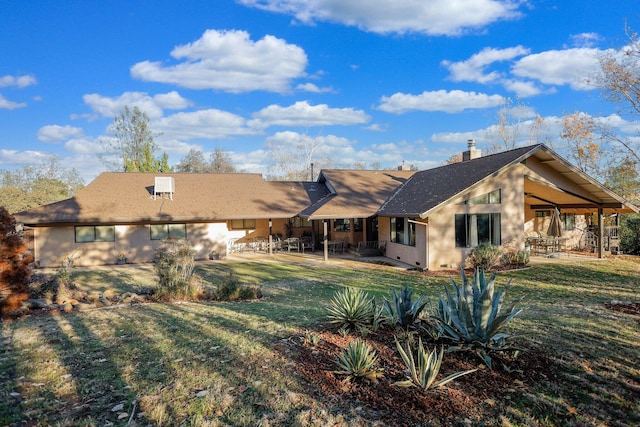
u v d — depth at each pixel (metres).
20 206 31.16
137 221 20.97
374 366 4.96
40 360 5.43
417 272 16.25
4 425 3.67
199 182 25.94
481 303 5.24
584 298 10.45
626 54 22.69
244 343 6.17
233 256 23.11
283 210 23.67
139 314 8.55
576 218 23.52
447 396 4.21
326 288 13.10
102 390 4.47
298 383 4.63
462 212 16.97
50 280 11.41
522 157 16.09
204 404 4.14
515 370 4.88
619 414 3.92
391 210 19.66
